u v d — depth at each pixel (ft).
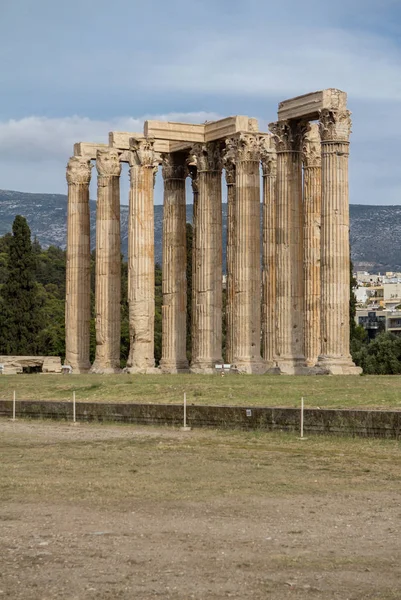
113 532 127.13
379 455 180.75
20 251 588.09
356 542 121.29
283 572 109.09
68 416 252.21
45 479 165.27
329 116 319.27
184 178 388.16
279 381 285.23
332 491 151.43
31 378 350.84
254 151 350.23
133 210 362.53
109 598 101.55
